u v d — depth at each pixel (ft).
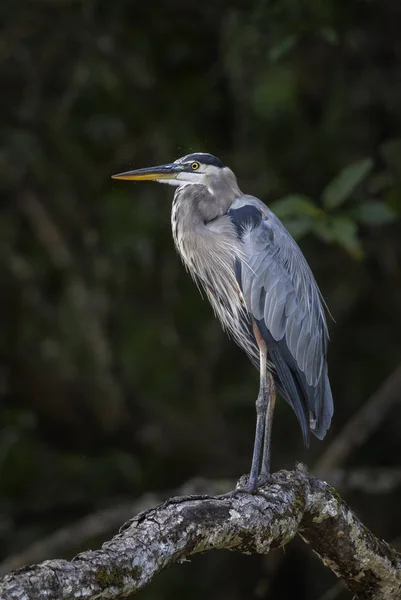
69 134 38.83
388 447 43.70
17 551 40.22
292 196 25.88
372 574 18.72
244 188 38.88
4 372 39.11
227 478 41.06
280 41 31.04
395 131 39.04
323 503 18.11
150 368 41.32
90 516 36.42
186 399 41.50
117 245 39.32
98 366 39.58
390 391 36.04
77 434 40.98
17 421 40.34
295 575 44.62
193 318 42.42
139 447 41.09
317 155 39.01
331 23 31.86
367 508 43.24
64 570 13.28
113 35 37.91
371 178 35.04
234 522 16.22
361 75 38.73
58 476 41.01
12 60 38.04
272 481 18.30
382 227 40.01
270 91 38.52
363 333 42.60
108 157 39.42
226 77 38.78
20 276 39.32
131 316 41.60
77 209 40.16
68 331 39.78
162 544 14.93
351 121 38.88
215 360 42.50
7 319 39.40
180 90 38.73
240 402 41.55
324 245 40.81
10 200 39.52
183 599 42.52
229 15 37.17
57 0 36.78
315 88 39.34
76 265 40.11
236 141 39.27
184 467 41.27
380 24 37.52
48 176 39.24
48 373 39.29
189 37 38.40
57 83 39.09
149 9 37.76
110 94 38.32
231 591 43.27
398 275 40.40
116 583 13.79
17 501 40.63
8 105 38.73
